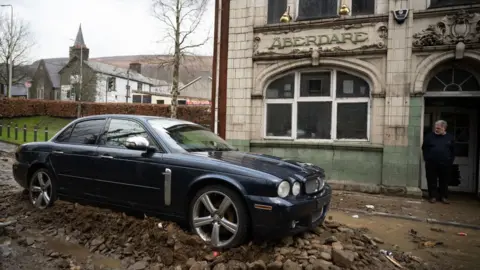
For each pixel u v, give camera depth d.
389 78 8.27
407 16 8.10
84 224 4.73
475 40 7.64
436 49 7.91
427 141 7.81
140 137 4.58
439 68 8.15
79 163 5.12
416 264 4.15
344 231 4.75
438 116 9.06
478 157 8.61
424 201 7.67
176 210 4.33
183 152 4.49
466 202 7.69
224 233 4.09
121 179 4.71
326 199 4.50
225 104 10.01
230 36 9.85
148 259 3.91
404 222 6.09
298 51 9.15
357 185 8.56
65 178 5.28
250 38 9.63
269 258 3.83
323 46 8.93
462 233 5.51
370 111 8.65
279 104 9.62
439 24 7.89
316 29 9.02
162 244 4.06
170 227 4.23
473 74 8.03
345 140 8.91
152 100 45.84
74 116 29.91
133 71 58.41
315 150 9.11
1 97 30.42
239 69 9.75
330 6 9.14
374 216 6.42
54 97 59.91
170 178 4.32
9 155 13.05
